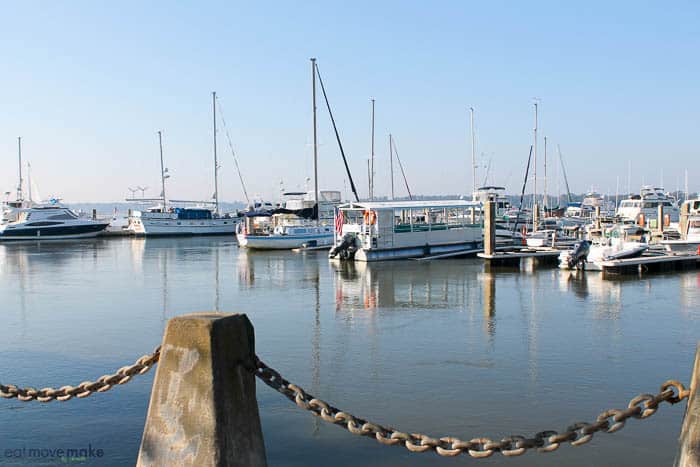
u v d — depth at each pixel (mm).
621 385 11727
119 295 23906
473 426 9695
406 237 38625
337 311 19969
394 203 40281
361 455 8656
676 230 49062
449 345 15008
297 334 16391
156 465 5047
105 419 10031
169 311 20188
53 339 15891
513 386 11680
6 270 33562
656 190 68375
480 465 8320
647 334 16078
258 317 18953
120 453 8734
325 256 41719
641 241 40500
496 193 65125
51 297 23391
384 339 15711
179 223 68688
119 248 51531
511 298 22328
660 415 10055
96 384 5816
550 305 20719
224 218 71688
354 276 29719
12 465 8352
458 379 12164
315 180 52312
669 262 30984
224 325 5074
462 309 20141
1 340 15758
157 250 49000
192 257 41875
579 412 10266
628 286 25281
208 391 4941
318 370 12867
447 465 8344
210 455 4891
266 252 46062
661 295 22766
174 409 5039
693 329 16672
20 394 6004
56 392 5934
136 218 67438
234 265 35875
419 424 9781
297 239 48344
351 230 37906
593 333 16234
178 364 5055
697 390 4500
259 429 5289
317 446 8938
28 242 60281
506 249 39125
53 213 63906
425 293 23828
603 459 8453
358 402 10828
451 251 40312
